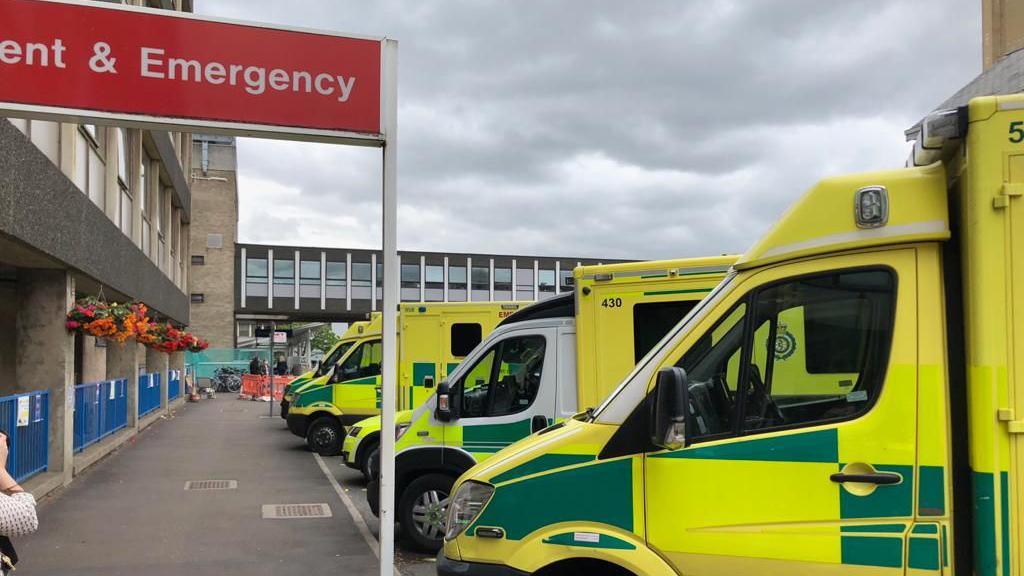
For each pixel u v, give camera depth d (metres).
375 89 5.37
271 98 5.14
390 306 5.46
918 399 3.14
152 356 25.47
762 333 3.46
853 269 3.31
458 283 54.91
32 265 10.88
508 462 3.91
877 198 3.26
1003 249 2.99
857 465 3.19
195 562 7.27
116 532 8.48
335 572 6.97
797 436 3.28
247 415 25.31
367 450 10.30
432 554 7.61
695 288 6.95
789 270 3.44
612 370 7.05
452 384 7.77
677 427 3.19
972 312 3.03
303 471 13.05
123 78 4.82
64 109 4.71
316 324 74.06
